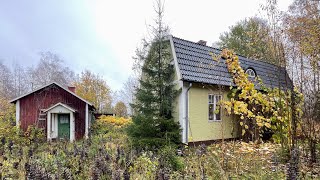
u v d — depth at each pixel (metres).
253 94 7.36
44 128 17.70
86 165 6.43
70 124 18.23
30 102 18.41
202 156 7.92
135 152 8.06
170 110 13.07
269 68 17.36
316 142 7.12
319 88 7.09
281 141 7.39
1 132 14.69
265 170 6.18
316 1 7.99
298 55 7.29
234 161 7.01
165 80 13.02
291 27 7.44
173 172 6.23
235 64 7.90
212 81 13.46
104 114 29.12
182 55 13.55
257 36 8.50
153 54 12.88
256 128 9.58
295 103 7.20
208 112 14.05
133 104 12.95
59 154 8.08
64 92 18.75
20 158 7.68
